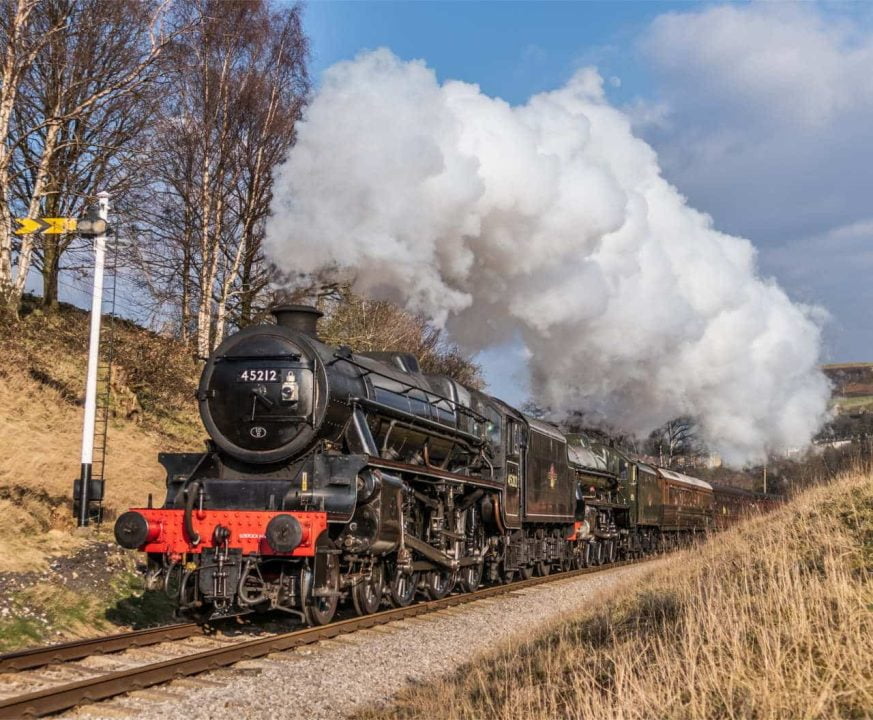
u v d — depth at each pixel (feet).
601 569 72.84
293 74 85.30
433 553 40.57
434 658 28.96
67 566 36.60
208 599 32.17
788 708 16.94
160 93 75.25
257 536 30.89
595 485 80.48
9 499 41.86
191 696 21.98
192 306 85.56
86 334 71.05
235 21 80.23
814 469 54.75
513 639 29.86
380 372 39.81
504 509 51.96
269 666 25.82
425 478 40.52
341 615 38.22
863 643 18.76
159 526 31.96
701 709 17.40
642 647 22.49
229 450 34.35
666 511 98.73
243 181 85.46
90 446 43.42
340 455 33.22
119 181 74.38
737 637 19.77
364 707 22.24
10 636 29.19
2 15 65.41
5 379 55.98
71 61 69.92
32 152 74.59
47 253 75.20
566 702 20.58
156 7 71.67
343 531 33.06
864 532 30.01
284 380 33.94
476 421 50.83
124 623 34.37
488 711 21.26
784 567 23.73
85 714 20.01
